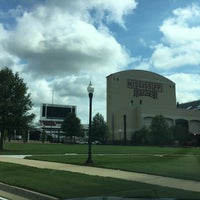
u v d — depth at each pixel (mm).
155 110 128375
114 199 4090
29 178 16688
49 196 12406
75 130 117062
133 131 125250
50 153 40562
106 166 21906
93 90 26094
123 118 127438
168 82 148250
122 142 119562
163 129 97000
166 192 11516
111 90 136000
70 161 26562
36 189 13562
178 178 15992
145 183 14211
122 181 14836
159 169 19281
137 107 127375
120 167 21031
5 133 47781
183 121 134000
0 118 46750
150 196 4672
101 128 112750
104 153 40844
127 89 138500
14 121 46688
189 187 13414
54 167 22312
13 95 48062
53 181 15398
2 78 47812
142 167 20719
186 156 25578
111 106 135250
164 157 29016
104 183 14352
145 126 114000
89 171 19609
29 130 49750
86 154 37844
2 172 19672
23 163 25375
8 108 46719
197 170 17875
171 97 148125
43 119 152375
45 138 134250
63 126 118625
